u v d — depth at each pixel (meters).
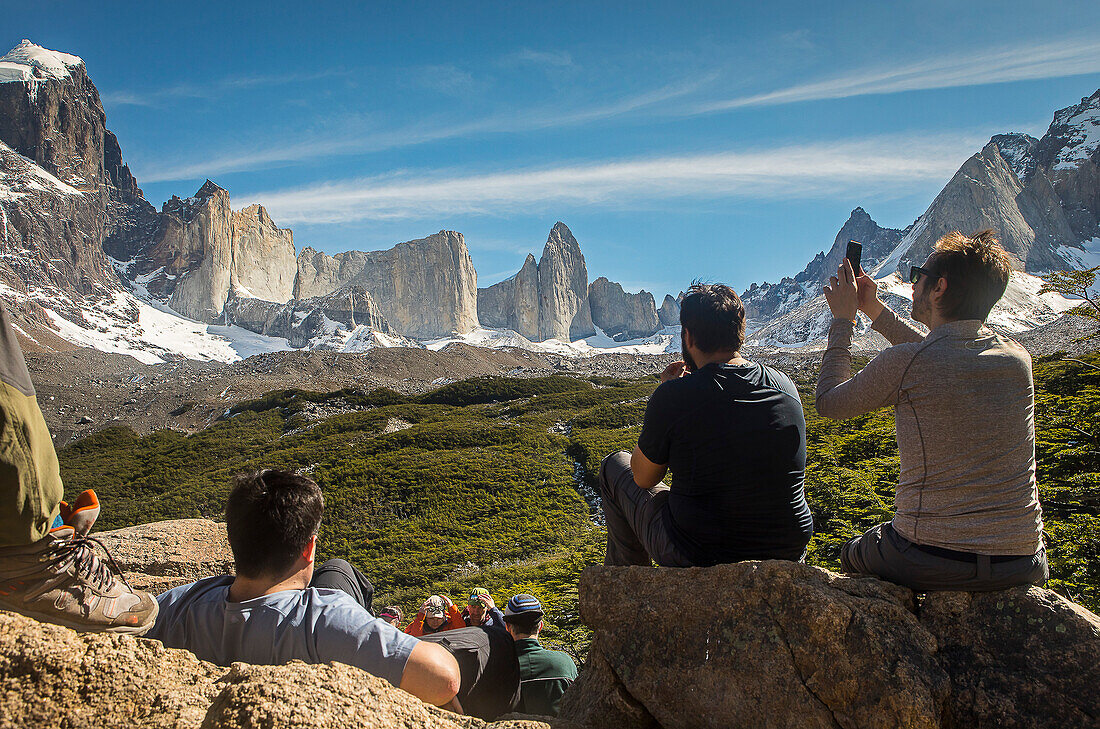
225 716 2.07
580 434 55.47
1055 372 19.62
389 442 55.66
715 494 3.30
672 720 2.96
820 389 3.42
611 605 3.25
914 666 2.62
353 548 37.03
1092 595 7.96
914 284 3.30
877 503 13.12
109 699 2.28
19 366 2.38
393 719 2.20
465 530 38.25
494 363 135.12
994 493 2.85
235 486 3.03
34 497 2.38
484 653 3.54
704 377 3.36
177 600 3.05
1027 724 2.49
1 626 2.37
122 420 79.81
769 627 2.84
